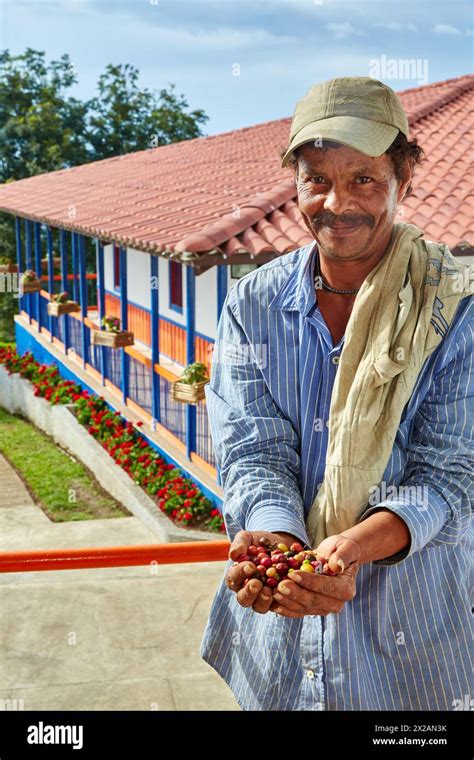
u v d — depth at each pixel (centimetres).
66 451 1328
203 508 912
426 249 183
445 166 1011
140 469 1049
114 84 3111
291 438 193
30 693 448
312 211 177
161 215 1016
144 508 956
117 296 1530
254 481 188
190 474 964
